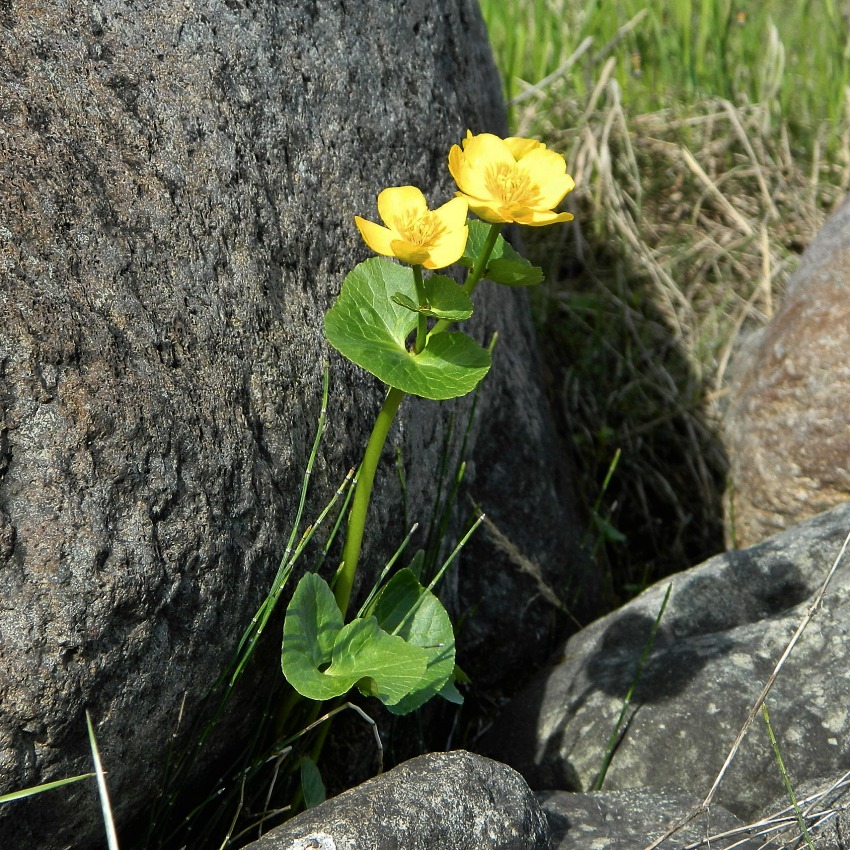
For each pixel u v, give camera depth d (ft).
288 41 2.69
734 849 2.55
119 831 2.47
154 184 2.48
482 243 2.60
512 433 3.19
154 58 2.53
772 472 3.38
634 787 2.77
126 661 2.34
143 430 2.37
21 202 2.35
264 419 2.52
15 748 2.28
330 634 2.54
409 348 2.82
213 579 2.42
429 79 2.92
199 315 2.47
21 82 2.41
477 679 3.11
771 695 2.77
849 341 3.28
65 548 2.30
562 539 3.27
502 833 2.45
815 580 2.97
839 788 2.63
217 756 2.57
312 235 2.66
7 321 2.31
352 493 2.68
